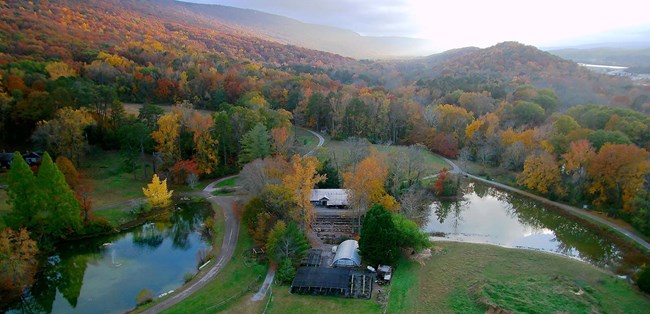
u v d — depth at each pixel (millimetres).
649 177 84500
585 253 74812
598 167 90438
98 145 111250
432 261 67750
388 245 62906
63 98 106000
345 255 65000
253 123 115062
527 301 55312
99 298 58969
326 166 101375
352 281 60375
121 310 55938
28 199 68812
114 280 63875
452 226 87312
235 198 94750
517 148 115188
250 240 73812
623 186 86938
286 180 75000
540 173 100875
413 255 69000
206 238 78562
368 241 63219
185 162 101250
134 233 80812
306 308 54344
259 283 60438
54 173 70688
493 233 83625
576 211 91438
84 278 64438
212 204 91750
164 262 69750
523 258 69562
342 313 53312
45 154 70188
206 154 105812
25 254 59906
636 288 60219
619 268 68438
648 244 75250
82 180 92125
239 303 55344
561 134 111000
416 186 97625
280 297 56812
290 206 74125
